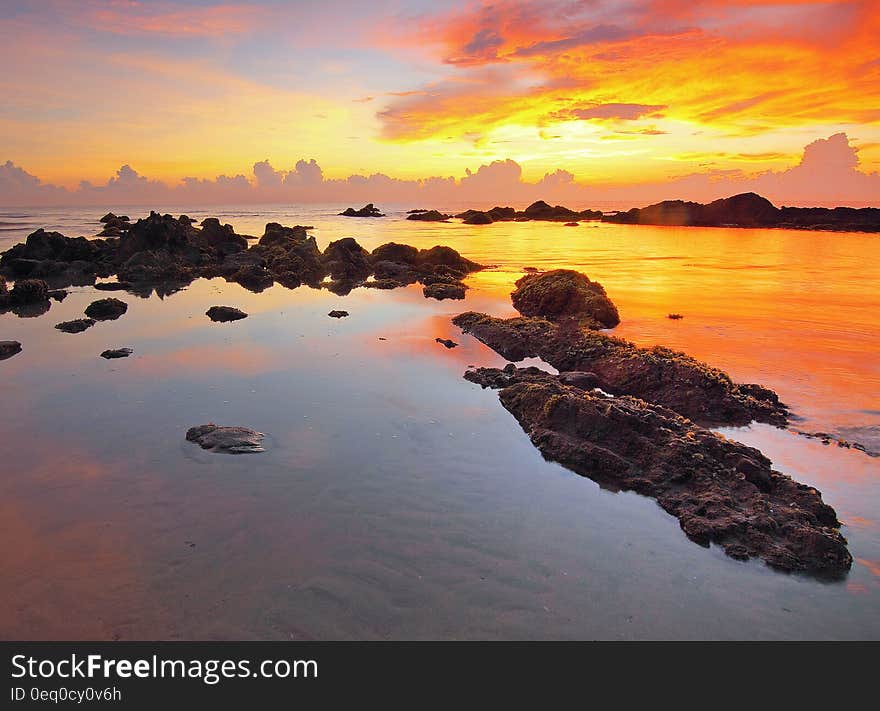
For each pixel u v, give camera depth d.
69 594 5.08
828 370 11.13
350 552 5.71
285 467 7.41
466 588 5.25
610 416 8.05
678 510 6.52
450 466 7.54
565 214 67.12
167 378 10.73
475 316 15.12
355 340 13.55
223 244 31.25
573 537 6.07
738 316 15.57
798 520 6.18
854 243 36.78
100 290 21.44
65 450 7.80
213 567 5.46
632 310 16.47
